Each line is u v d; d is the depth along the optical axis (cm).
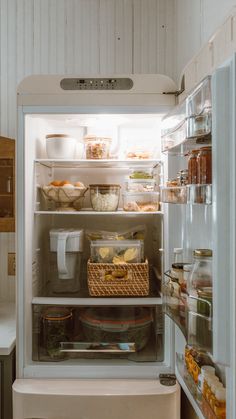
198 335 95
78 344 155
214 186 82
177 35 192
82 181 185
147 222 187
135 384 142
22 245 144
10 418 147
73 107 142
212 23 130
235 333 78
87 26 198
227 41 93
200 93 92
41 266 169
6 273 202
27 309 147
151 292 162
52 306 157
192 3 159
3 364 147
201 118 90
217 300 81
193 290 99
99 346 155
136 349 154
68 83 142
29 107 142
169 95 142
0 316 181
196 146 114
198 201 95
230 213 79
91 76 143
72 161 155
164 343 152
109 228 188
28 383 142
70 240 158
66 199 159
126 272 151
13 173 180
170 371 147
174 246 147
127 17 198
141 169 176
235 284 78
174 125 121
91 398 136
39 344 154
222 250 81
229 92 79
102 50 198
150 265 182
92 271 151
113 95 142
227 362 81
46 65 198
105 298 152
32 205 152
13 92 199
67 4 198
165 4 198
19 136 142
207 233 116
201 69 115
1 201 180
